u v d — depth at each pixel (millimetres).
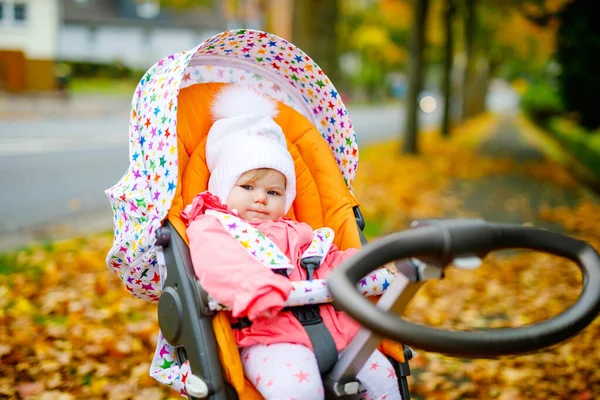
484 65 38688
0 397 3303
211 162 2652
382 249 1682
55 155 11305
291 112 2965
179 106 2748
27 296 4707
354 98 55469
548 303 5160
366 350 2076
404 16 21031
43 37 35875
